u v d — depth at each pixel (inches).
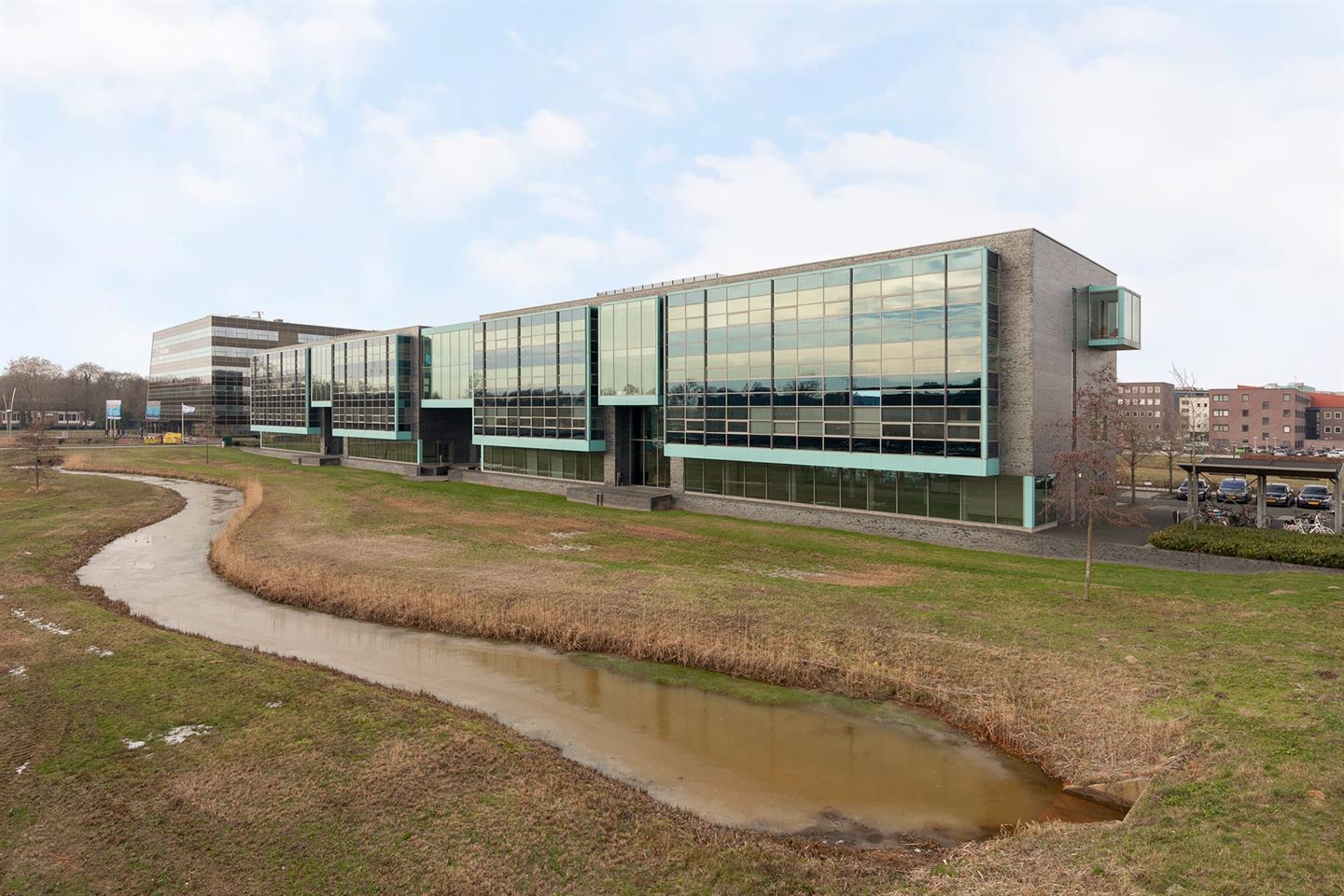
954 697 668.7
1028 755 582.6
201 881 406.9
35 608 934.4
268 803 484.4
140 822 463.2
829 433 1476.4
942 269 1311.5
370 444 3029.0
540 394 2148.1
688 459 1828.2
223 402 4729.3
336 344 3132.4
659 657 805.9
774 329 1567.4
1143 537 1268.5
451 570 1146.7
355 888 401.4
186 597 1077.1
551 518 1667.1
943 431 1314.0
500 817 470.9
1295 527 1326.3
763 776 561.9
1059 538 1230.3
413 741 575.2
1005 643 754.8
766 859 433.7
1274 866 362.3
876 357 1401.3
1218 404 4970.5
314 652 837.2
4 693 661.9
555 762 561.9
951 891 390.0
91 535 1508.4
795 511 1585.9
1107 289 1451.8
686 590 1007.6
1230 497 1833.2
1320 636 702.5
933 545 1339.8
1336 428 5078.7
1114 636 754.8
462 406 2576.3
